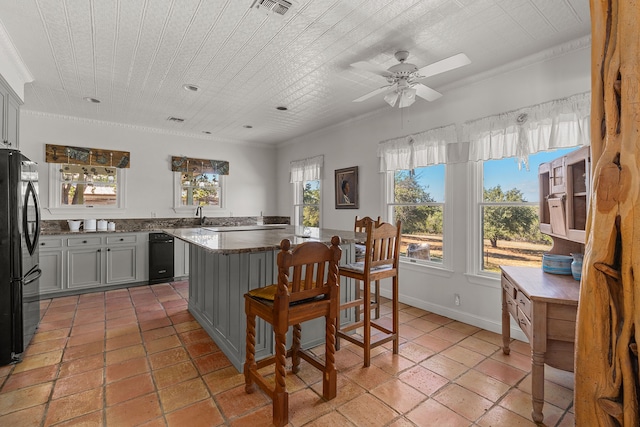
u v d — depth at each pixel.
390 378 2.17
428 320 3.27
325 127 5.06
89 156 4.59
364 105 3.99
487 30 2.31
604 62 0.85
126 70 2.98
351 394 1.99
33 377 2.16
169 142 5.30
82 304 3.73
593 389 0.85
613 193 0.81
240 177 6.06
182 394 1.99
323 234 2.91
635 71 0.77
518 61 2.75
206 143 5.69
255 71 3.01
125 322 3.17
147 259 4.65
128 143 4.93
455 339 2.81
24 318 2.49
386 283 4.14
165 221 5.24
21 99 2.99
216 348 2.61
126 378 2.16
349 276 2.50
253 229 3.55
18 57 2.71
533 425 1.71
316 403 1.90
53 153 4.33
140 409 1.83
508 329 2.49
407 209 3.94
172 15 2.14
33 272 2.73
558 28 2.28
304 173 5.54
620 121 0.81
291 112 4.27
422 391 2.02
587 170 1.71
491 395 1.98
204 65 2.88
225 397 1.96
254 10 2.09
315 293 1.83
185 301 3.88
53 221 4.38
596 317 0.85
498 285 2.96
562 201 2.03
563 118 2.46
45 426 1.69
